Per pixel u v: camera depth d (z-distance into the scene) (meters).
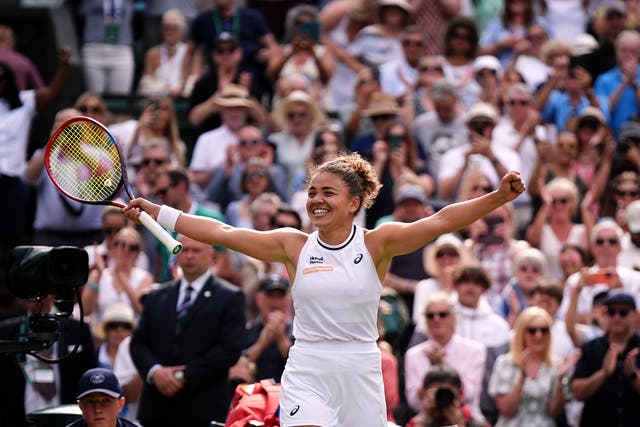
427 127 30.83
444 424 20.94
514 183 14.16
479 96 32.84
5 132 29.61
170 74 34.53
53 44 35.38
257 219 26.48
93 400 17.38
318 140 29.94
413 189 26.91
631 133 29.84
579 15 37.22
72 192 15.91
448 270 25.30
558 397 22.48
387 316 24.03
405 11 34.88
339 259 14.61
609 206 28.98
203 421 20.62
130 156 30.12
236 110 30.91
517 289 25.62
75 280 15.55
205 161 30.72
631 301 22.39
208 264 21.30
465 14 37.56
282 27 37.66
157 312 21.16
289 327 23.78
